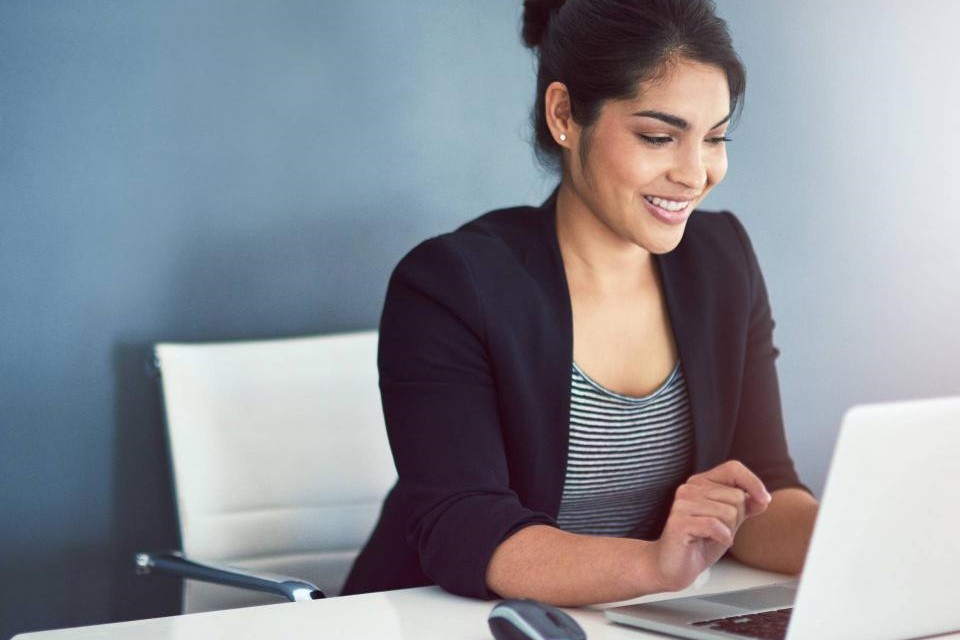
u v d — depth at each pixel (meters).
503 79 2.53
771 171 2.71
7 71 2.27
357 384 2.16
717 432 1.67
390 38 2.46
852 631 1.09
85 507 2.37
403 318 1.54
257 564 2.07
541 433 1.54
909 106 2.79
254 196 2.41
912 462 1.04
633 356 1.63
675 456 1.66
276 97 2.40
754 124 2.69
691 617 1.22
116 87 2.32
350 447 2.14
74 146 2.31
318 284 2.46
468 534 1.38
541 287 1.56
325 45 2.42
